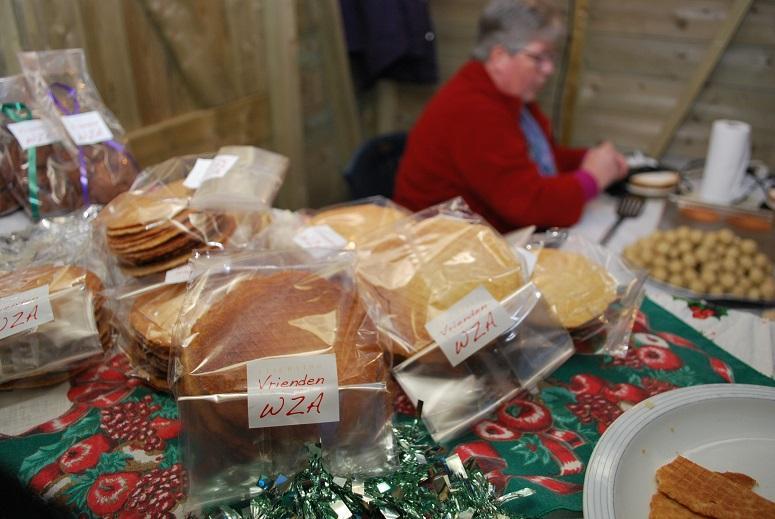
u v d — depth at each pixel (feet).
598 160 5.17
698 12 6.60
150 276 2.61
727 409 2.19
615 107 7.58
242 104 6.97
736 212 4.47
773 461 2.08
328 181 8.89
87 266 2.72
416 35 7.87
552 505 1.93
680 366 2.60
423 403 2.24
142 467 2.09
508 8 4.76
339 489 1.81
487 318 2.32
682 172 5.40
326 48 8.03
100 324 2.54
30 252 2.81
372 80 8.47
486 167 4.94
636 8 6.89
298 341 2.03
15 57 4.47
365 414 1.98
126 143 3.69
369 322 2.23
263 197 2.88
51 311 2.40
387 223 3.05
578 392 2.45
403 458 1.98
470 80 5.16
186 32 6.04
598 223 4.92
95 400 2.39
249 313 2.14
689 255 3.89
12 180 3.34
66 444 2.18
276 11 6.86
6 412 2.32
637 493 1.92
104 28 5.22
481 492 1.86
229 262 2.41
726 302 3.68
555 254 2.92
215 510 1.86
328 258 2.53
